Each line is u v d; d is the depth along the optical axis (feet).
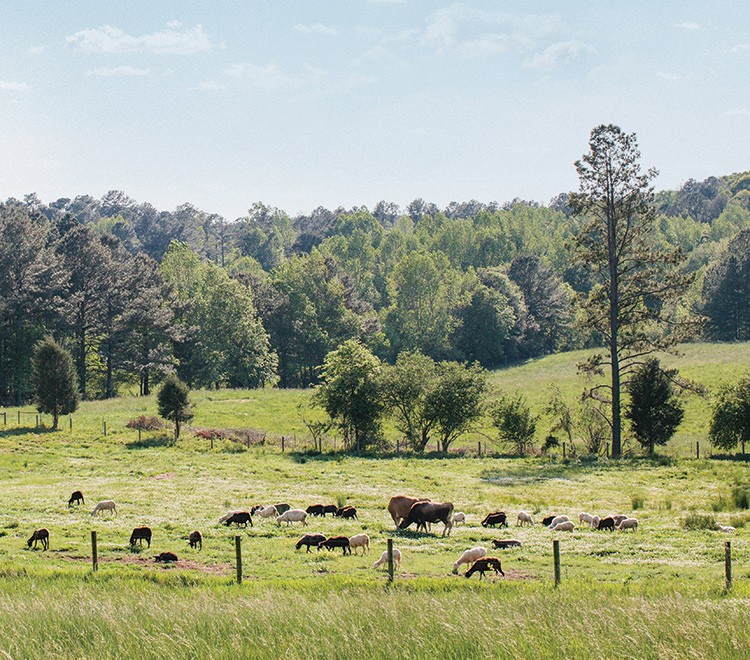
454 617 56.24
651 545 98.78
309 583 74.95
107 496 135.54
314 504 127.95
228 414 273.54
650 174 224.33
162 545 97.91
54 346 222.89
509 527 114.52
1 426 223.10
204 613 57.26
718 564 87.86
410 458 202.49
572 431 242.58
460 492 150.51
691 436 239.09
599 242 229.66
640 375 217.56
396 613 56.95
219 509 125.70
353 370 222.48
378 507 131.54
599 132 224.53
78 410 260.83
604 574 83.25
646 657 47.83
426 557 93.15
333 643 51.31
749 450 214.28
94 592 67.82
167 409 217.36
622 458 204.33
